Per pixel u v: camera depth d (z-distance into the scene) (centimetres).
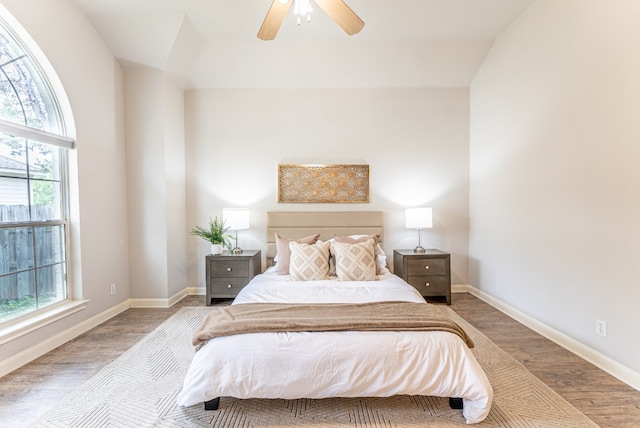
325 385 170
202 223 416
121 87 356
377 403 187
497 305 358
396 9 304
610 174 219
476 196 402
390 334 180
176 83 391
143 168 364
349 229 411
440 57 379
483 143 384
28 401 190
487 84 375
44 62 260
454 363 172
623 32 208
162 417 175
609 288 221
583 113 240
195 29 336
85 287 299
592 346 235
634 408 182
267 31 225
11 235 242
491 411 180
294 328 183
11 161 241
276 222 411
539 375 218
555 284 271
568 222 256
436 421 172
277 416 176
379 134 417
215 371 172
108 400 191
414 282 374
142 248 367
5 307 236
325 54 376
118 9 300
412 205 420
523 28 309
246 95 413
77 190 292
